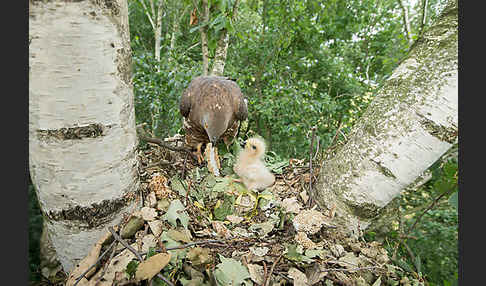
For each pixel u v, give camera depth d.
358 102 5.67
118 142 1.47
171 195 1.92
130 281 1.35
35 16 1.23
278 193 2.25
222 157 2.77
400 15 6.65
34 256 1.73
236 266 1.49
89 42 1.27
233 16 3.75
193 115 2.51
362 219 1.84
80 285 1.38
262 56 6.62
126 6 1.45
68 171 1.38
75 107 1.31
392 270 1.69
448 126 1.52
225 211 2.09
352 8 6.70
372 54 7.06
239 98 2.62
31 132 1.35
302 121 5.52
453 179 1.77
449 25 1.59
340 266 1.63
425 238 2.80
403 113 1.62
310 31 6.41
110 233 1.54
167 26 8.38
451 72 1.50
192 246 1.57
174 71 4.63
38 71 1.27
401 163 1.64
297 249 1.64
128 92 1.50
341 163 1.86
